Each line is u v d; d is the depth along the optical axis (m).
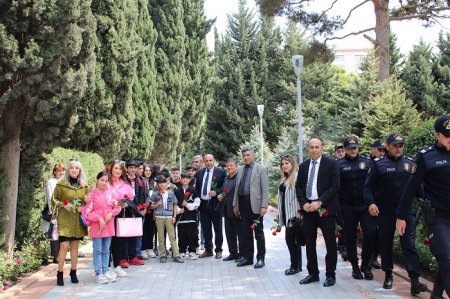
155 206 10.30
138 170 10.34
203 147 44.03
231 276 8.58
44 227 9.84
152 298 7.07
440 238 4.98
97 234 8.11
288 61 41.84
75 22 8.95
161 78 25.20
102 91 14.43
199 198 10.77
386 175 6.99
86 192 8.22
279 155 25.50
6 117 9.09
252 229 9.34
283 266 9.46
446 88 36.94
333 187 7.54
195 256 10.60
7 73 8.32
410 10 21.17
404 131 16.72
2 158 9.11
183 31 27.38
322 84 41.34
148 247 10.98
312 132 25.38
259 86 42.25
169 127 24.84
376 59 21.56
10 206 8.95
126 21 15.80
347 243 8.09
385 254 7.13
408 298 6.61
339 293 7.07
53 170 9.79
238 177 9.62
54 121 9.82
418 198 5.95
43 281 8.34
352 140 8.13
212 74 30.53
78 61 9.79
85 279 8.49
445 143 5.05
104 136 15.09
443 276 4.94
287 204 8.54
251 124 41.38
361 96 20.30
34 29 8.59
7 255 8.47
